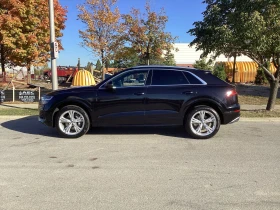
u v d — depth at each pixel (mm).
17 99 14609
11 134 8008
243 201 3926
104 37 22062
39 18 17266
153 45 23641
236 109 7391
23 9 15711
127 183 4559
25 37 16312
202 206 3793
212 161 5645
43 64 18688
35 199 4008
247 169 5191
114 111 7328
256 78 27266
